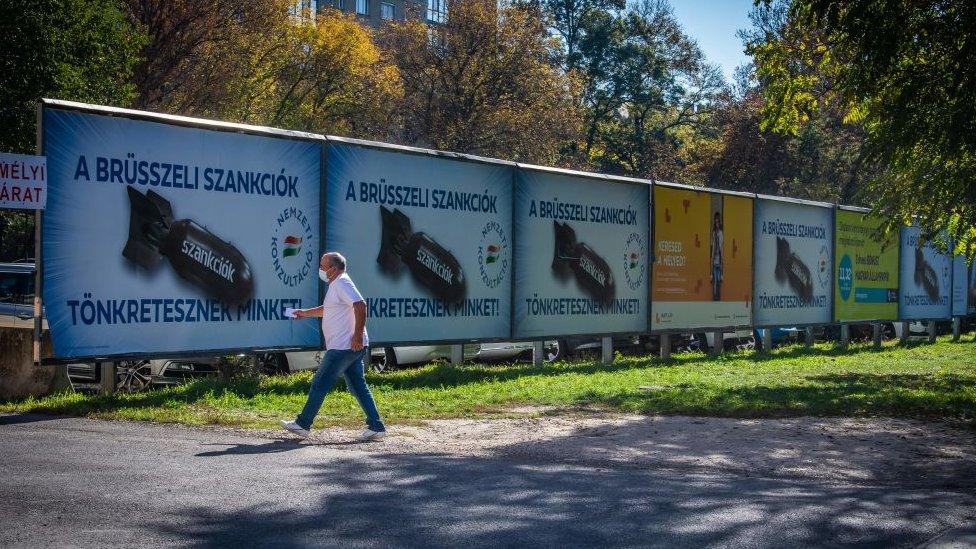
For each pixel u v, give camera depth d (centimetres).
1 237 4178
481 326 1848
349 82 5022
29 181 1210
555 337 2011
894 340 3388
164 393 1320
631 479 808
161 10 3906
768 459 953
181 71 4053
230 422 1107
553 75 5200
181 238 1367
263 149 1470
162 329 1349
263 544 565
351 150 1600
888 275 3116
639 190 2208
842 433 1123
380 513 650
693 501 713
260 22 4275
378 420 1025
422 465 845
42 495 677
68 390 1366
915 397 1445
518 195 1919
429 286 1744
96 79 3284
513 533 606
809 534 621
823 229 2838
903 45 1438
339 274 1010
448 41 5050
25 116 3047
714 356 2422
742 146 5259
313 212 1542
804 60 1744
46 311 1231
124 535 575
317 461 852
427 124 5031
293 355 1731
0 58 3008
